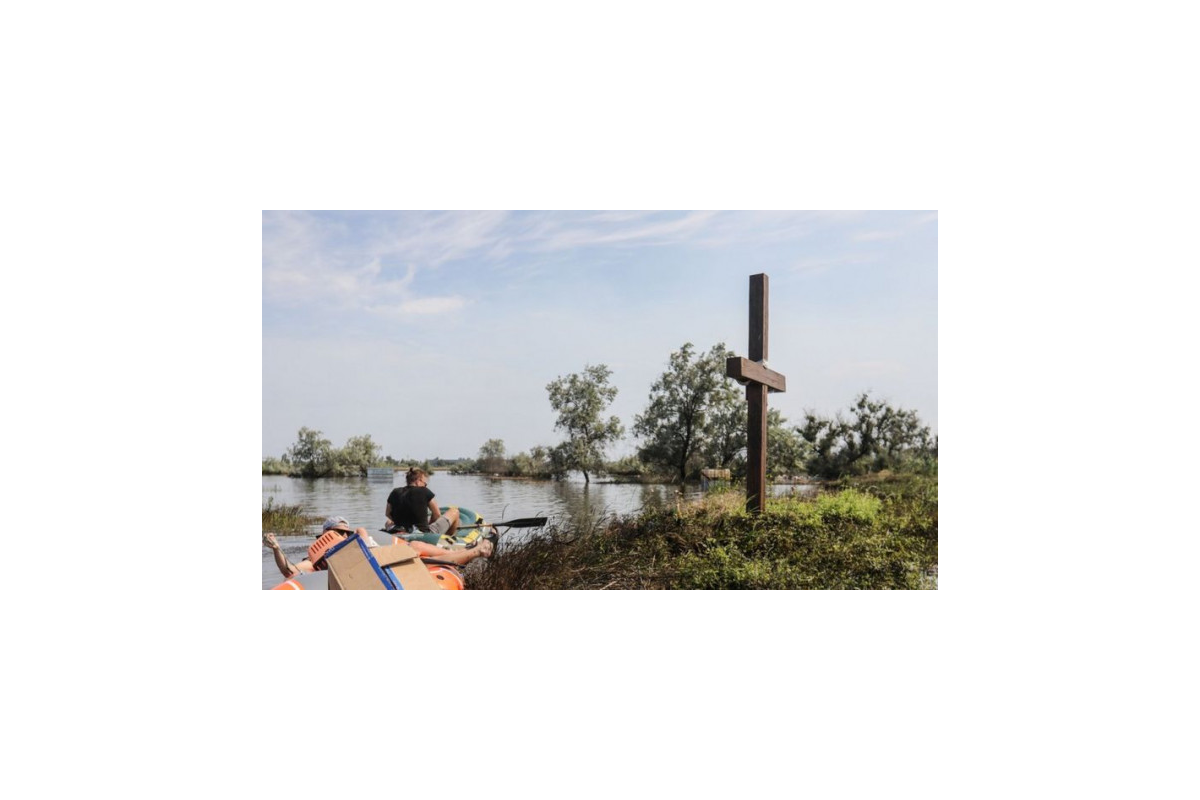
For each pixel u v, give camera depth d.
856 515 7.93
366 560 5.96
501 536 7.28
